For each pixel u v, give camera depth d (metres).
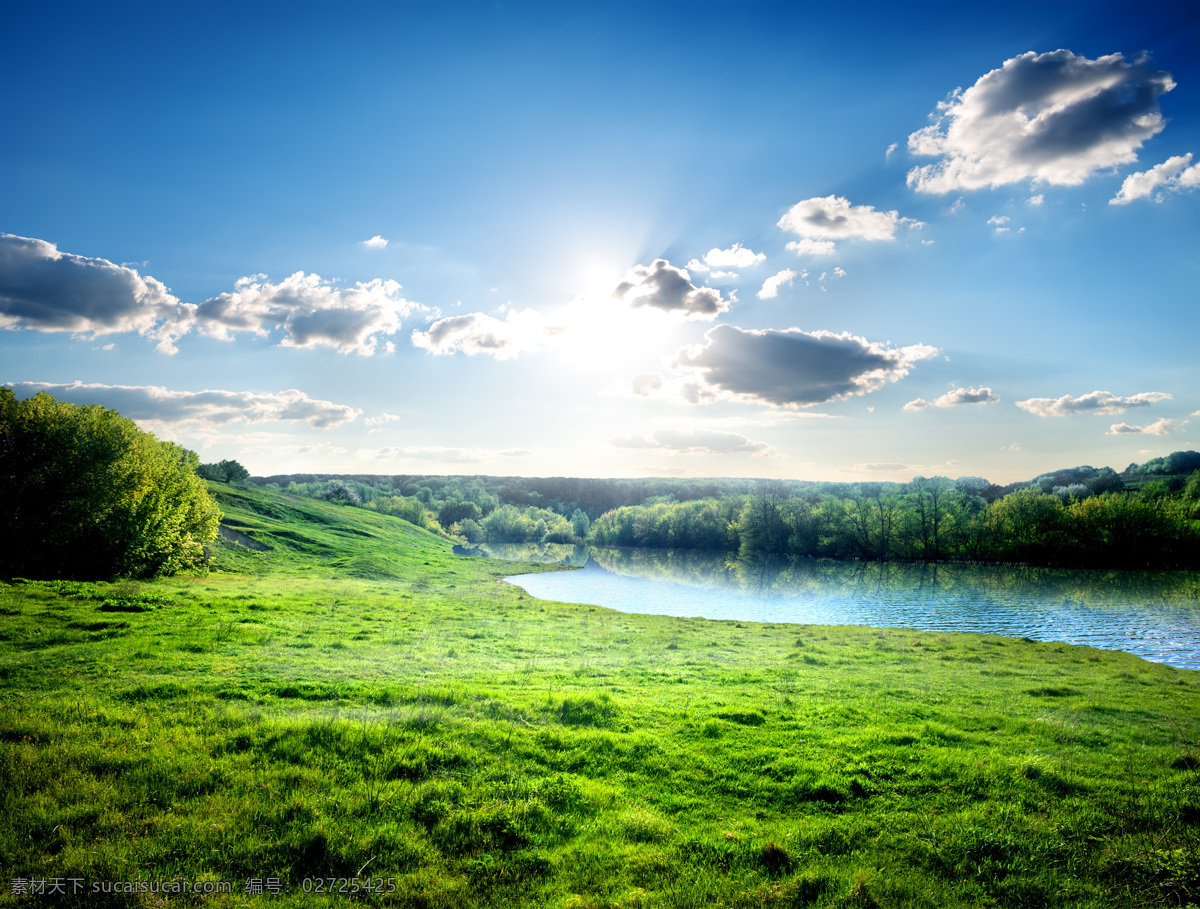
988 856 9.84
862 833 10.62
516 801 11.25
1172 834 10.32
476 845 9.98
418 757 12.62
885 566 111.81
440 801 11.10
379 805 10.84
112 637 23.64
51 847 9.25
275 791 11.10
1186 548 93.88
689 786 12.53
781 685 21.48
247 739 13.13
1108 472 171.50
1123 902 8.67
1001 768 13.02
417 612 39.62
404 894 8.67
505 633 33.06
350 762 12.40
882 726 16.16
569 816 11.02
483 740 13.90
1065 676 24.62
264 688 17.42
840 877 9.22
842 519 129.38
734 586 81.12
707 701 18.52
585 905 8.48
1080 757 14.00
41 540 40.56
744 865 9.64
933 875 9.45
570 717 16.05
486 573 88.69
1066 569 97.50
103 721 13.84
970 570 100.50
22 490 40.31
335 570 69.75
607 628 37.50
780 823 11.02
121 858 8.97
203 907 8.13
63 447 42.56
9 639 22.12
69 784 10.93
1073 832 10.43
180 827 9.89
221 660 20.81
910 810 11.45
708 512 170.50
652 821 10.84
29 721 13.31
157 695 16.19
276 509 108.62
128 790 10.85
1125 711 18.45
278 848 9.52
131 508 44.62
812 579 90.81
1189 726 16.89
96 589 33.38
